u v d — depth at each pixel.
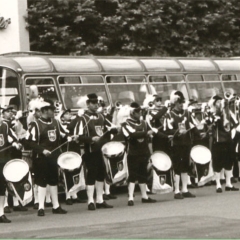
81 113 24.00
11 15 43.31
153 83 31.52
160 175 24.05
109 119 24.67
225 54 48.22
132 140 23.92
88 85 28.89
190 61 33.72
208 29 48.22
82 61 28.98
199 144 28.02
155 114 25.48
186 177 25.44
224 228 18.09
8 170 21.25
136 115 23.83
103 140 23.33
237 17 49.22
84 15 44.06
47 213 22.64
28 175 21.34
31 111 23.88
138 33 45.28
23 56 27.58
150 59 31.95
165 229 18.12
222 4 48.47
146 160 24.05
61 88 27.91
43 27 44.22
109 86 29.67
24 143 22.08
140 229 18.25
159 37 46.06
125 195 27.59
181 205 23.09
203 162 25.23
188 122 25.27
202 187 28.61
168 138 25.25
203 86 33.94
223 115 26.48
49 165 22.14
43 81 27.39
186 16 47.06
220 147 26.55
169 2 46.31
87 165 23.27
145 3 45.62
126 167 23.48
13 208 23.83
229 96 27.03
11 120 22.95
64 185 22.52
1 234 18.36
